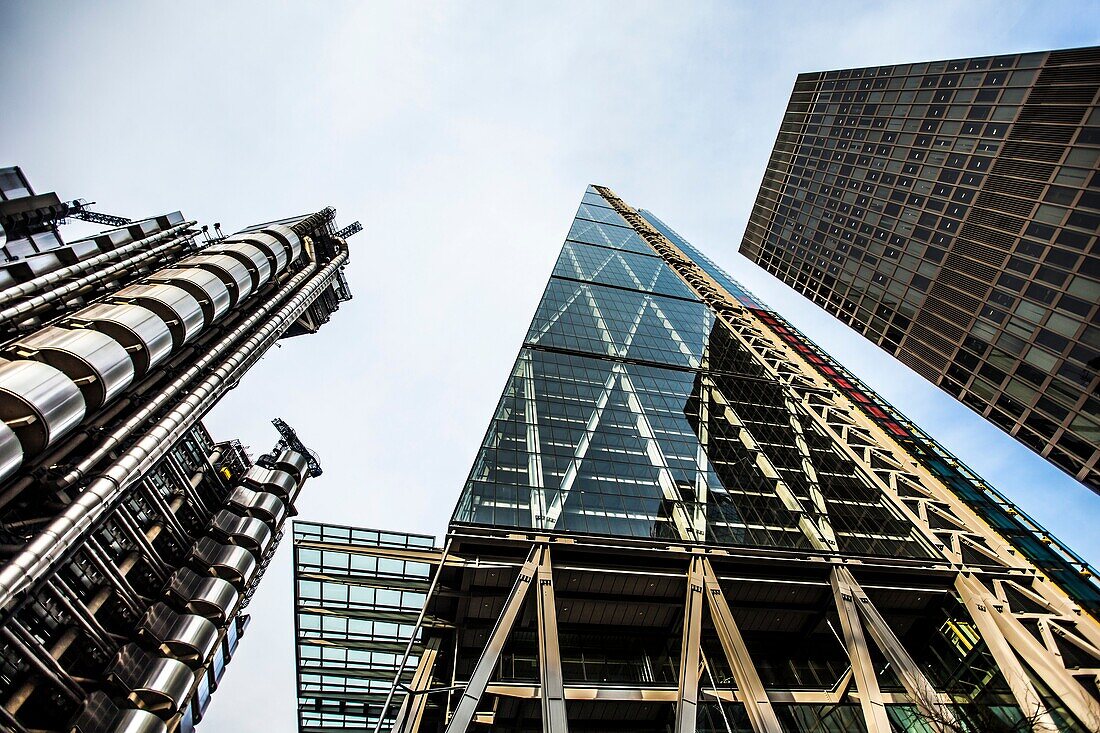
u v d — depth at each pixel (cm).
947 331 6462
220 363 3941
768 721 2586
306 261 6031
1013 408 5656
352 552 3478
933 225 6731
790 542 3719
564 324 6725
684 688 2703
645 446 4516
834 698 3003
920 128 7119
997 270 5844
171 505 3559
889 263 7388
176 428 3225
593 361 5897
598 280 8588
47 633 2441
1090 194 5075
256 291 4572
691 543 3475
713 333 7675
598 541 3338
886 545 3916
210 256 3991
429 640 2997
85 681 2602
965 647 3403
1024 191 5675
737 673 2770
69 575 2614
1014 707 2986
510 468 3850
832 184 8712
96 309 3016
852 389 6919
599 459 4172
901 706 2934
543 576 3030
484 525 3291
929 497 4647
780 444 5150
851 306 8150
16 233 3478
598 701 2877
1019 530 4431
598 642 3259
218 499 4112
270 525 4250
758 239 10806
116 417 3008
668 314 7925
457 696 2733
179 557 3519
